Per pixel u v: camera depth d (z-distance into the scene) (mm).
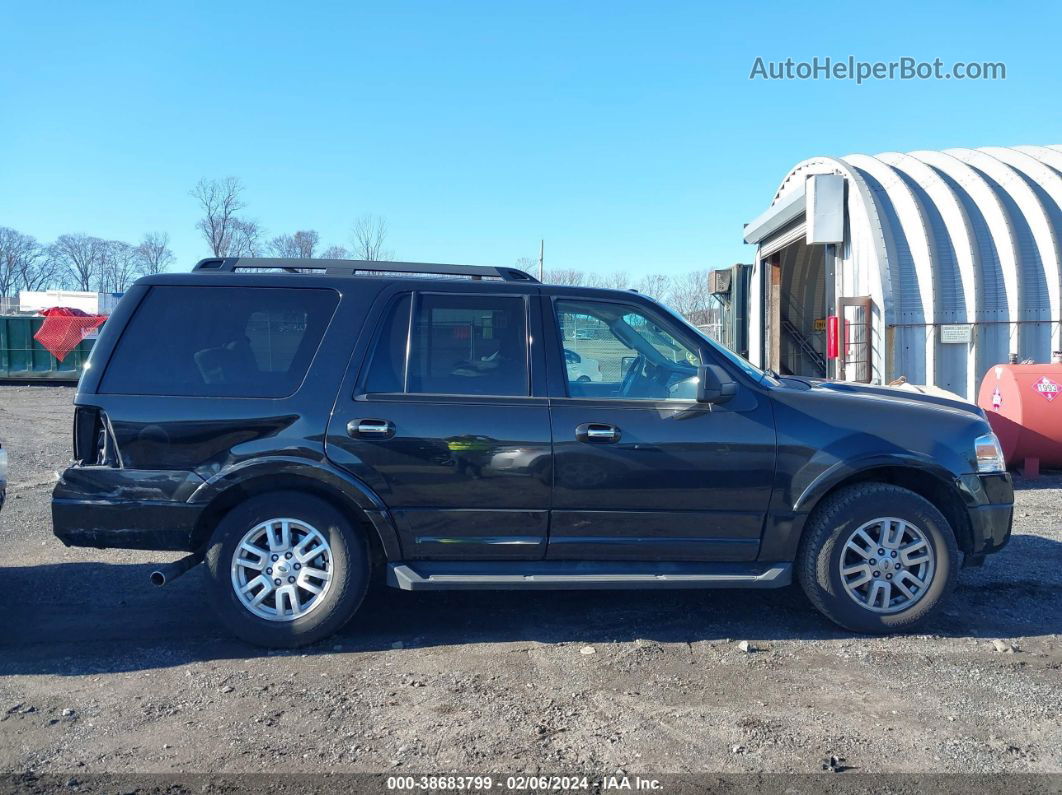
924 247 12039
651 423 4977
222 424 4848
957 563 5066
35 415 19109
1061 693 4316
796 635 5133
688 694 4305
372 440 4863
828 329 12328
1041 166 13508
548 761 3646
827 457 5000
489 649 4918
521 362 5090
